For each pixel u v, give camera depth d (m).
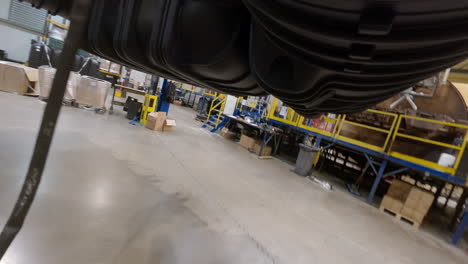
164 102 5.54
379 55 0.49
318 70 0.61
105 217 1.57
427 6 0.36
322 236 2.24
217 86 1.12
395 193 3.69
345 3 0.39
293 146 7.27
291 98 0.81
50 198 1.58
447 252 2.75
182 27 0.80
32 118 3.10
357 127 4.52
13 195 1.53
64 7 0.96
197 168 3.14
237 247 1.68
